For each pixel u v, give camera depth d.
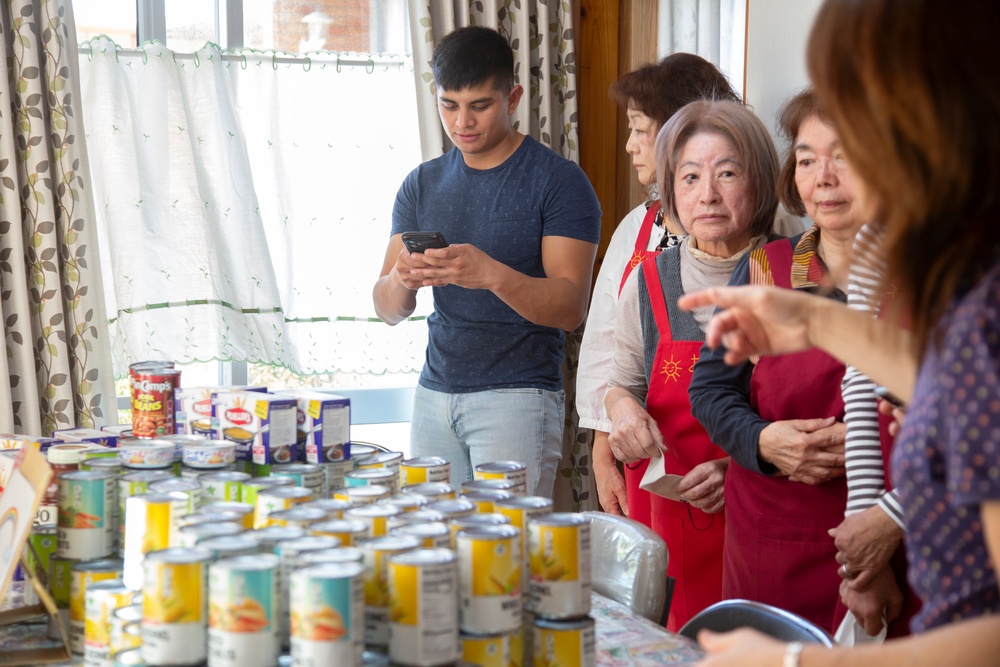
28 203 2.72
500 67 2.39
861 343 0.98
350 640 0.98
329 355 3.12
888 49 0.74
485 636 1.07
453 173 2.55
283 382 3.18
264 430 1.46
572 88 3.17
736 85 3.25
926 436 0.79
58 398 2.74
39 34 2.72
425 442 2.56
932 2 0.73
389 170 3.13
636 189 3.25
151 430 1.60
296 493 1.26
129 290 2.87
